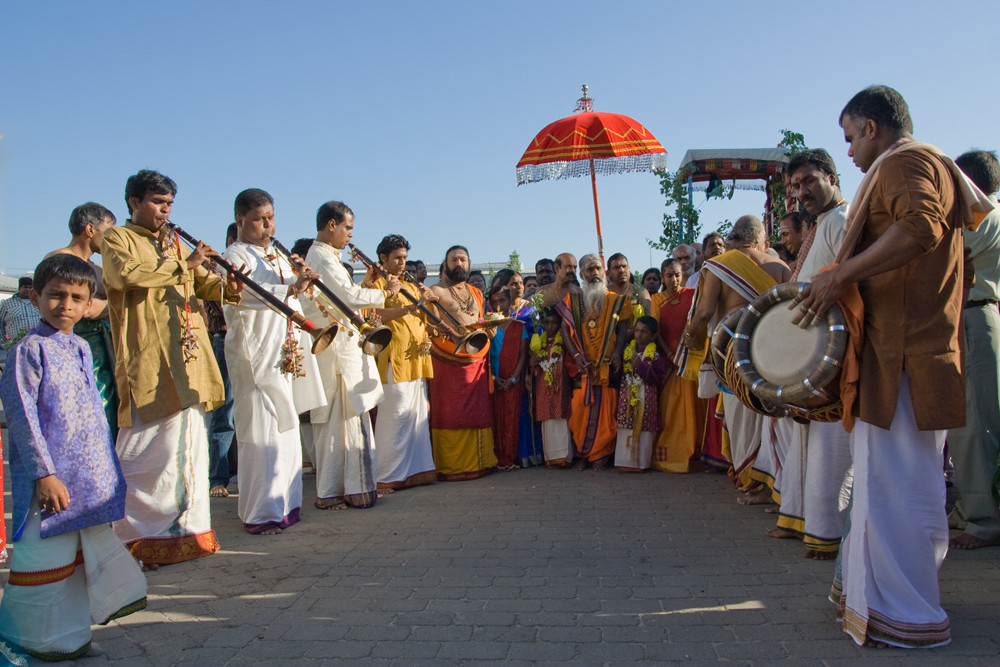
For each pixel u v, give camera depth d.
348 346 6.08
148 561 4.50
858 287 3.21
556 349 7.58
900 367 3.06
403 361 6.83
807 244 4.69
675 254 8.90
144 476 4.49
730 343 3.74
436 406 7.25
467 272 7.46
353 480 6.11
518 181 9.05
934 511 3.12
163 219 4.52
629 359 7.42
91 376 3.38
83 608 3.27
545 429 7.72
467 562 4.50
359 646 3.29
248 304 5.18
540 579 4.14
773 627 3.38
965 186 3.07
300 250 7.23
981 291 4.53
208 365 4.75
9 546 5.09
